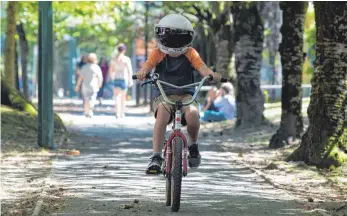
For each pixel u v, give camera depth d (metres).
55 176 15.38
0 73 26.11
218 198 12.85
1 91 25.78
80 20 45.62
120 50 34.75
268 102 45.06
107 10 35.12
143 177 15.34
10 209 11.75
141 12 46.38
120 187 13.95
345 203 12.21
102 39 50.28
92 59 34.94
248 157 19.22
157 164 11.56
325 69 16.48
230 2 28.95
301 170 15.96
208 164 17.81
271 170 16.33
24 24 42.91
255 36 27.73
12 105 25.59
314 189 13.93
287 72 21.33
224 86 32.28
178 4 37.56
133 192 13.38
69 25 45.56
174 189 11.27
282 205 12.26
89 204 12.16
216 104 32.06
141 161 18.20
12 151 19.45
